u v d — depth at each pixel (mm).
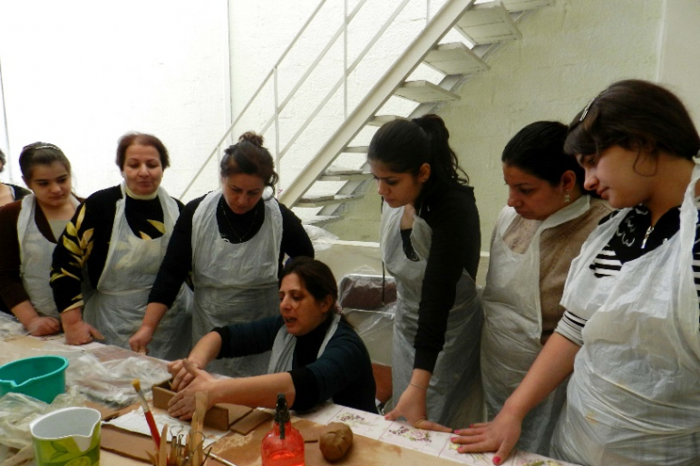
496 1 2186
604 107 691
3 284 1501
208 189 3855
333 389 1023
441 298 1122
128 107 4027
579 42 2566
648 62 2441
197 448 733
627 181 698
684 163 688
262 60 3484
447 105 2928
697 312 643
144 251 1528
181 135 3867
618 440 769
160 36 3766
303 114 3434
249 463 805
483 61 2604
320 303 1147
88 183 4359
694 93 2227
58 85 4285
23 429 821
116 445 854
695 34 2188
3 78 4535
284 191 2793
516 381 1245
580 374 841
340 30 2648
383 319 2215
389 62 3111
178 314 1647
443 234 1164
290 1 3312
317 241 2494
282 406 753
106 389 1063
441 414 1438
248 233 1466
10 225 1513
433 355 1077
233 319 1522
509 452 840
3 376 954
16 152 4648
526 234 1204
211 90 3686
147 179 1464
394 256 1412
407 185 1131
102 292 1562
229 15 3512
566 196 1103
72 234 1428
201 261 1475
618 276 748
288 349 1206
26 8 4258
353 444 860
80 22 4043
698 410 715
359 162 3324
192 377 985
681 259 649
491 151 2867
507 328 1234
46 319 1446
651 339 708
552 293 1146
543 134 1046
